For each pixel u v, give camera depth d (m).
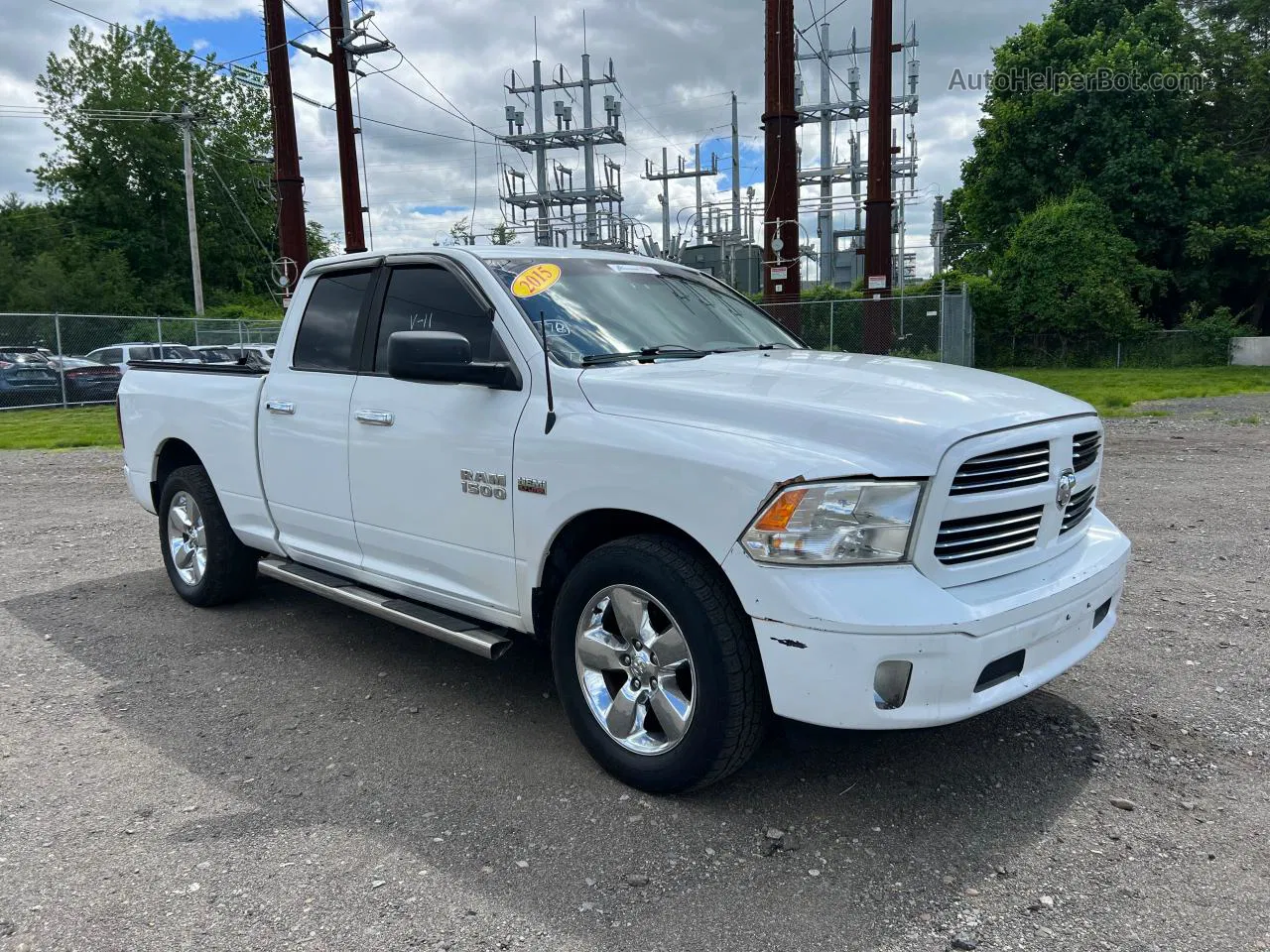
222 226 51.53
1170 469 9.34
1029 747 3.55
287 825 3.07
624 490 3.14
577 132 31.72
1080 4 31.53
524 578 3.57
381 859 2.87
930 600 2.76
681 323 4.19
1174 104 29.69
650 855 2.87
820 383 3.31
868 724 2.74
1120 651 4.49
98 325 26.58
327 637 5.02
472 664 4.58
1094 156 30.36
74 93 48.19
